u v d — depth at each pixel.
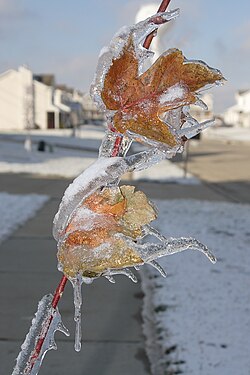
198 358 5.12
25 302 6.59
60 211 1.38
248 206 15.60
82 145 46.62
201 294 6.88
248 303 6.55
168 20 1.23
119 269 1.40
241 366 4.95
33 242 9.91
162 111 1.28
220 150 47.34
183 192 18.81
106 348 5.35
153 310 6.37
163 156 1.31
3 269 8.05
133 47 1.25
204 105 1.29
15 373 1.48
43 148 38.56
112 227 1.35
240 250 9.36
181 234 10.77
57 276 7.73
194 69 1.26
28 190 18.09
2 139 49.59
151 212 1.38
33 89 72.94
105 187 1.37
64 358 5.11
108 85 1.27
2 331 5.67
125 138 1.33
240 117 106.75
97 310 6.35
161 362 5.07
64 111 74.88
